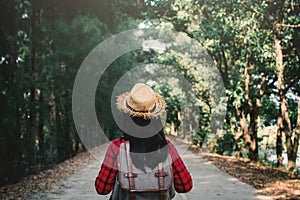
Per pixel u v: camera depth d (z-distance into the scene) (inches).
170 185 103.0
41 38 573.0
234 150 886.4
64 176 498.0
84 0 581.3
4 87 520.4
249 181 414.0
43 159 645.9
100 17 612.1
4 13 509.4
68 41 563.5
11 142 515.5
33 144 558.3
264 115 826.2
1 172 463.2
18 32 591.5
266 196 322.3
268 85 714.2
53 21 570.3
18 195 357.7
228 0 481.7
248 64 607.2
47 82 603.5
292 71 634.8
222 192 340.5
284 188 365.7
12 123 520.7
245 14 488.4
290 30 522.0
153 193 102.4
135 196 102.0
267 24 514.0
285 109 566.6
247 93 614.2
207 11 555.2
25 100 545.3
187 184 106.8
